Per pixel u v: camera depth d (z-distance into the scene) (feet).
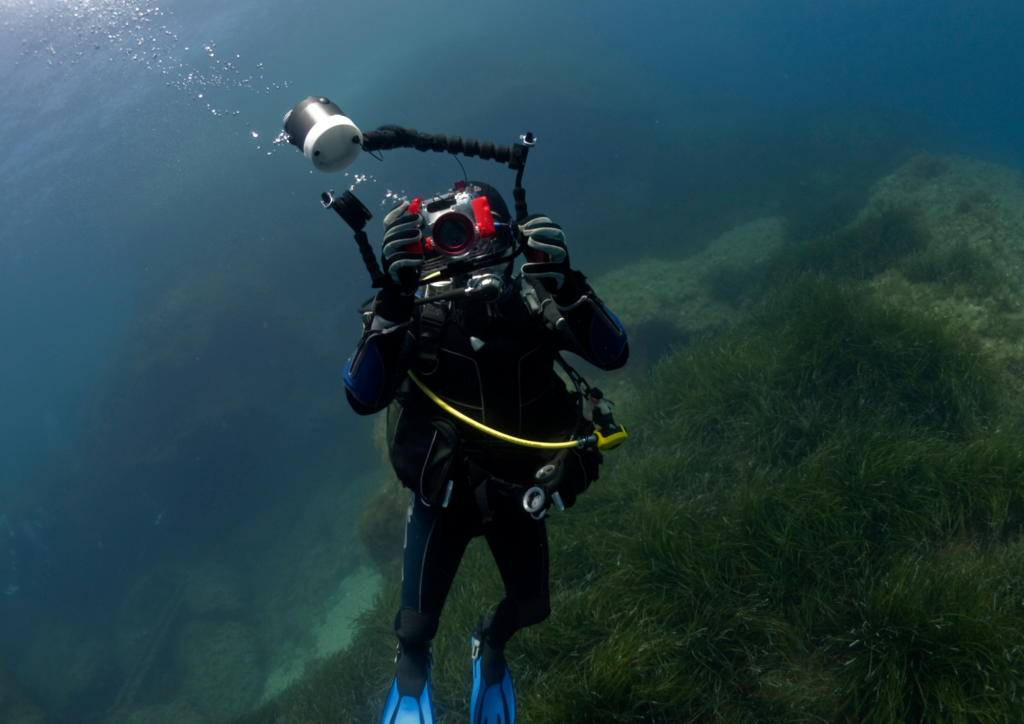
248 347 83.66
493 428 5.48
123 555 75.25
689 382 19.97
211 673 49.60
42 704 52.70
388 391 5.00
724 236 53.21
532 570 6.05
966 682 9.11
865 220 33.65
